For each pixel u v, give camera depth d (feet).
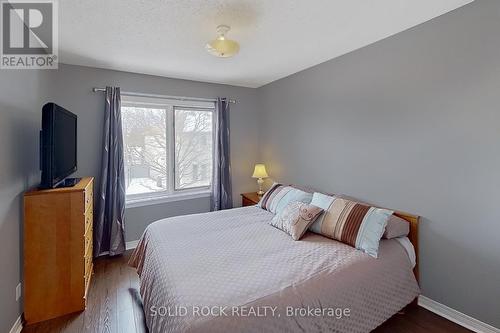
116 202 10.39
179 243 6.71
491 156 5.77
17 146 6.09
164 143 12.10
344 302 5.13
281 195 9.67
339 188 9.46
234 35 7.50
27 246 6.30
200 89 12.57
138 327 6.29
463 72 6.12
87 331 6.15
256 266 5.52
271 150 13.25
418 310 6.89
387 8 6.11
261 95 13.87
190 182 12.84
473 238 6.09
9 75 5.68
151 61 9.61
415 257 7.04
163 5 5.89
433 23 6.61
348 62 8.91
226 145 13.10
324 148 10.05
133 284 8.27
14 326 5.91
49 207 6.49
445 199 6.56
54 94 9.21
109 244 10.36
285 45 8.26
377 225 6.55
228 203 13.21
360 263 5.79
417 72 6.99
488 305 5.91
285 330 4.33
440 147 6.60
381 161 7.99
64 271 6.69
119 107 10.43
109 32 7.20
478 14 5.83
